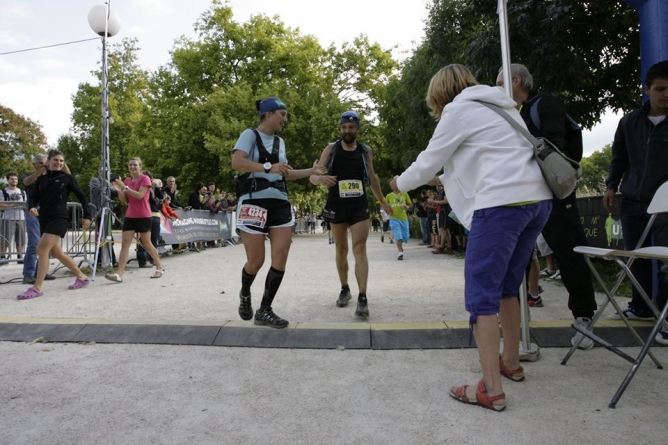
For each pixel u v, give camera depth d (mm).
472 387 2455
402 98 19688
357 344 3480
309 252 11781
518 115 2592
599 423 2201
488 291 2412
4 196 9883
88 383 2812
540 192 2402
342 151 4539
